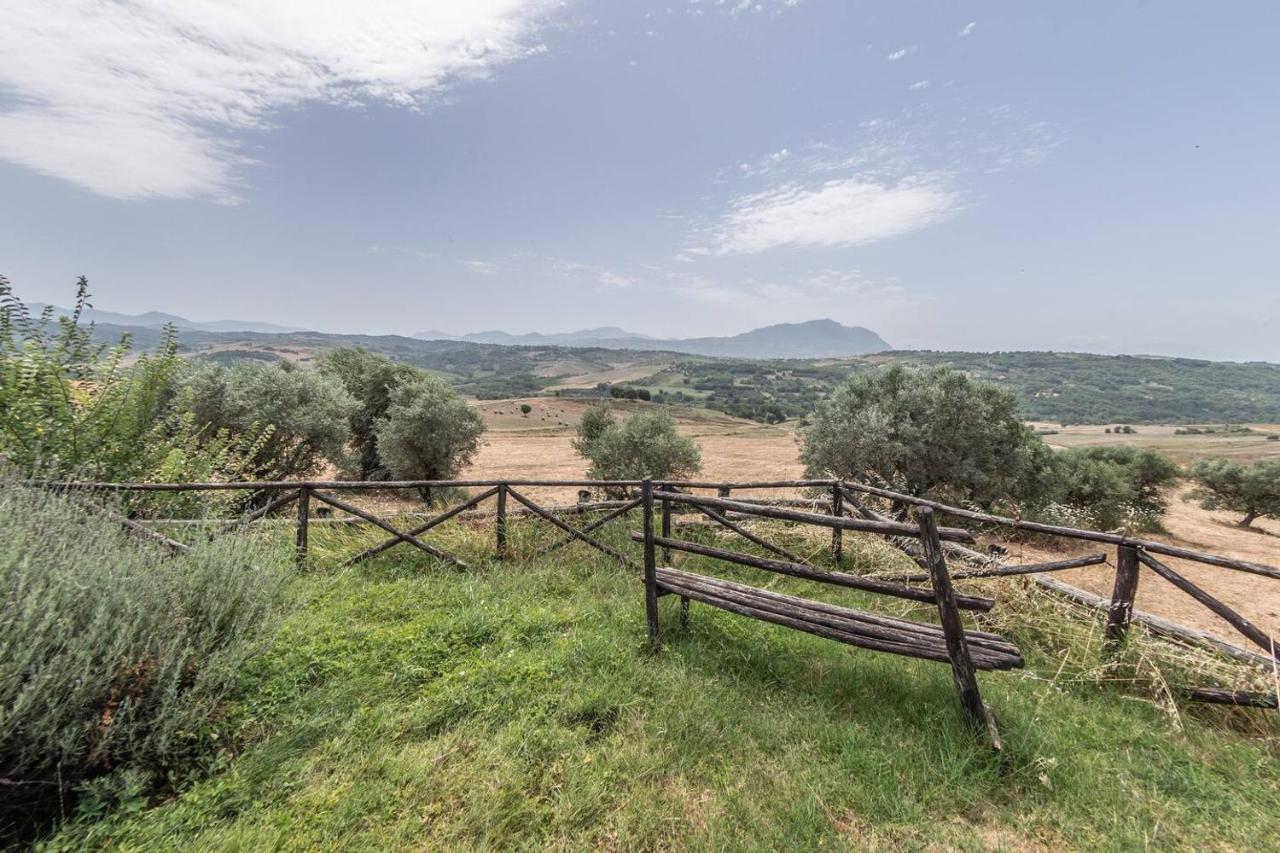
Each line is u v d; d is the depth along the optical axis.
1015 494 14.99
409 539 5.95
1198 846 2.29
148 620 2.75
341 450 16.84
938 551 2.93
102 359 6.95
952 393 14.45
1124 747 3.07
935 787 2.57
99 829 2.18
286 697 3.16
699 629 4.35
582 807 2.38
